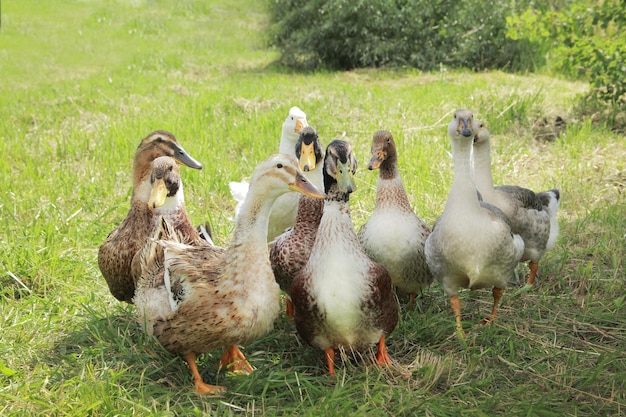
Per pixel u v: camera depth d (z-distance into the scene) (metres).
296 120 3.18
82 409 2.34
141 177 2.99
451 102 5.38
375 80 6.84
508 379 2.54
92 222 3.42
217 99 5.75
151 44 9.38
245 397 2.45
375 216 2.80
